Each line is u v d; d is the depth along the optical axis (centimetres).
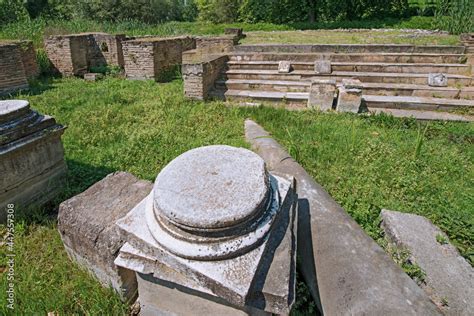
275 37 1027
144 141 421
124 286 196
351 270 185
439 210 291
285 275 133
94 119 500
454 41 787
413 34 1033
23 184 273
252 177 160
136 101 636
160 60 898
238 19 2166
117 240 190
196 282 134
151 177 337
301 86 671
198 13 2770
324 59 741
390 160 374
